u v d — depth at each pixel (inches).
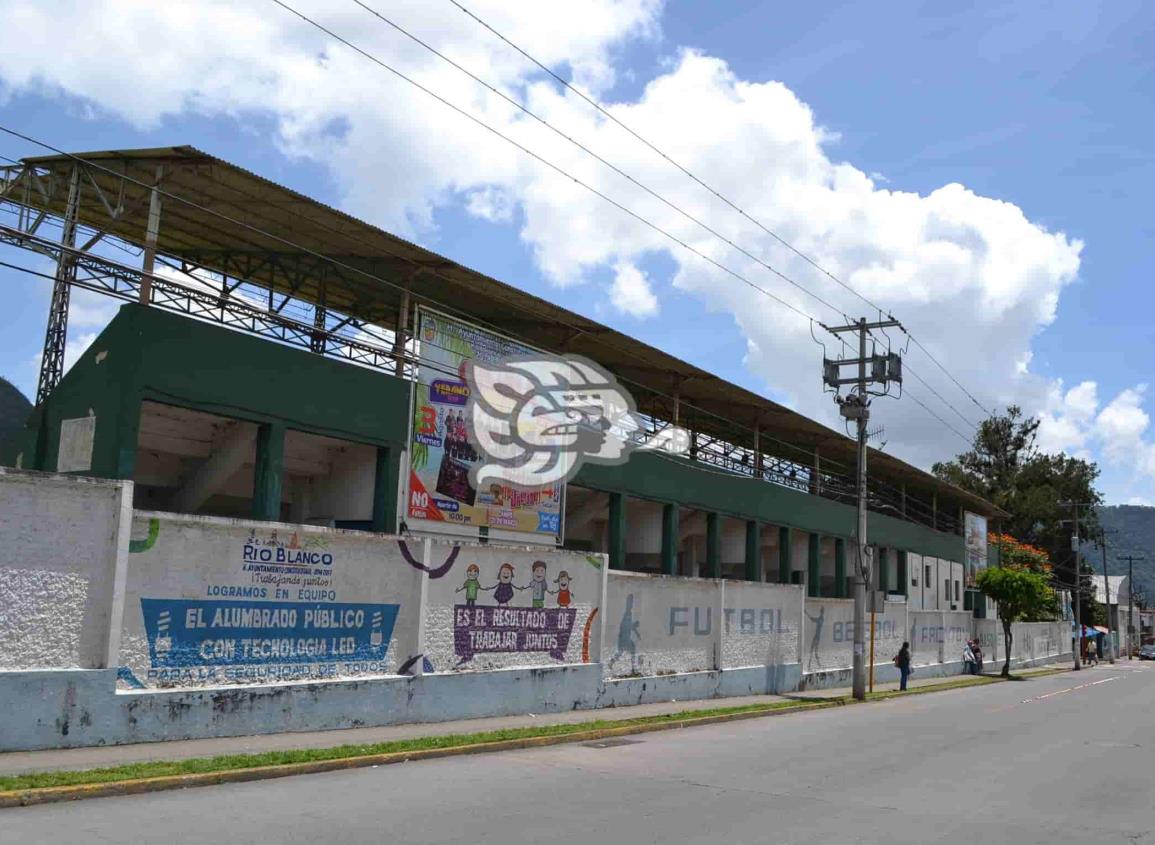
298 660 555.8
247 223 764.6
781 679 1101.1
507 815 362.0
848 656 1317.7
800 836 344.8
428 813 359.9
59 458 652.7
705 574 1350.9
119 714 459.2
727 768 513.3
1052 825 387.9
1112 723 864.3
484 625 687.1
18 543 431.8
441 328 828.0
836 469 1771.7
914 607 1915.6
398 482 792.9
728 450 1430.9
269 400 693.3
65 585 446.3
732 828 353.7
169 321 636.1
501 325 995.9
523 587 724.0
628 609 847.7
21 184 715.4
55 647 441.7
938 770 531.2
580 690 770.8
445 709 642.8
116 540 462.6
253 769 418.9
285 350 708.0
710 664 965.2
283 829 321.1
